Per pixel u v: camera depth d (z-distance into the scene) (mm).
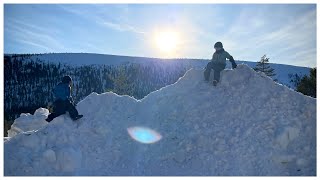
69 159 9023
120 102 11195
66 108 10344
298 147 9094
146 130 10125
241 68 11297
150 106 10953
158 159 9297
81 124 10273
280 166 8734
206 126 9812
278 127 9445
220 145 9195
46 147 9500
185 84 11500
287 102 10281
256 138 9289
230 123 9805
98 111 10852
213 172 8711
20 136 9742
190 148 9305
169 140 9664
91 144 9781
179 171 8891
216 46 11172
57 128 9898
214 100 10562
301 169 8602
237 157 8914
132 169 9141
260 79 10938
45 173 8898
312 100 10375
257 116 9891
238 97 10500
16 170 8883
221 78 11172
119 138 10008
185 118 10195
